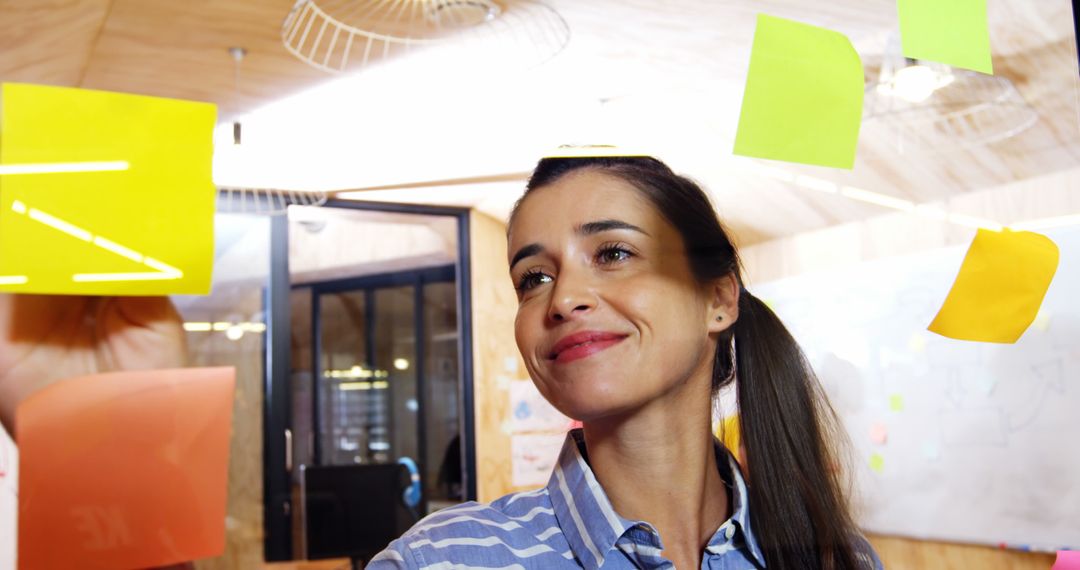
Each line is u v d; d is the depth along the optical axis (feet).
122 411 1.76
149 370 1.80
